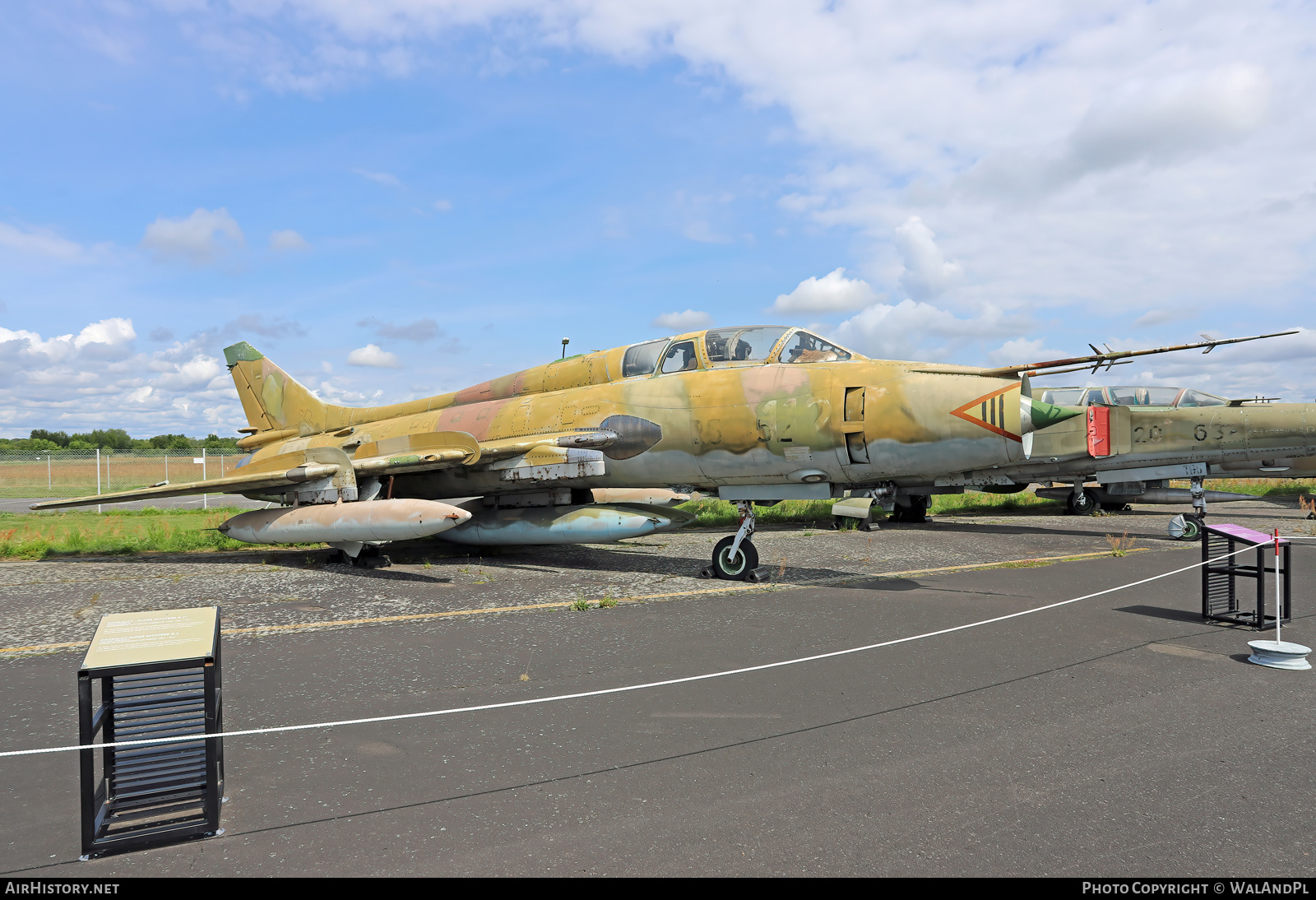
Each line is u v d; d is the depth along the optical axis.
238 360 16.86
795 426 9.08
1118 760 3.77
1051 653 5.84
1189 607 7.67
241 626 7.16
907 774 3.60
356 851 2.92
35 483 44.41
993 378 8.22
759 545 13.93
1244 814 3.19
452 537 12.44
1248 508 22.94
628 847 2.93
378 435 14.05
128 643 3.02
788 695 4.82
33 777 3.69
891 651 5.94
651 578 10.15
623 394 10.71
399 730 4.27
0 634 6.99
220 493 12.45
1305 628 6.70
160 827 3.05
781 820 3.14
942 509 22.70
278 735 4.19
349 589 9.40
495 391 12.94
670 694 4.86
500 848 2.93
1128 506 22.19
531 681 5.20
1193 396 16.61
